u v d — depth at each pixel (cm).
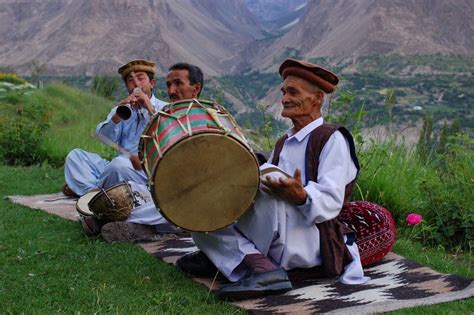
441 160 650
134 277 418
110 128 575
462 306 351
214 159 358
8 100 1967
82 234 544
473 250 539
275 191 367
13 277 417
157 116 381
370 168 618
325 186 371
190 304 366
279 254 384
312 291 378
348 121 625
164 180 357
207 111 373
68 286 397
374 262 437
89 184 702
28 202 703
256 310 349
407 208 583
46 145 1127
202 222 363
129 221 523
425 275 402
